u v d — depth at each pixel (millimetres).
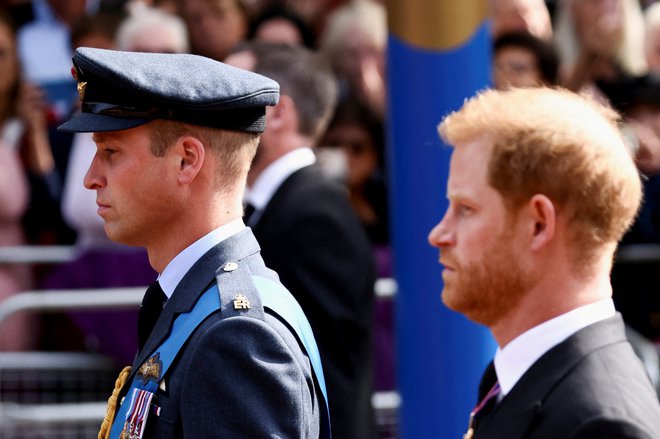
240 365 8523
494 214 7805
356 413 13594
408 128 13383
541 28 22406
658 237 19641
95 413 18375
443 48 13227
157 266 9273
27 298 18406
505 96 8023
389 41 13508
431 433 13438
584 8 22656
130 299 18531
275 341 8664
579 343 7629
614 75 22109
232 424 8414
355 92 21016
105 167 9023
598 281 7793
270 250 13625
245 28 22125
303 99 14219
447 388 13375
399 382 13719
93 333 18812
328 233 13688
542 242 7695
